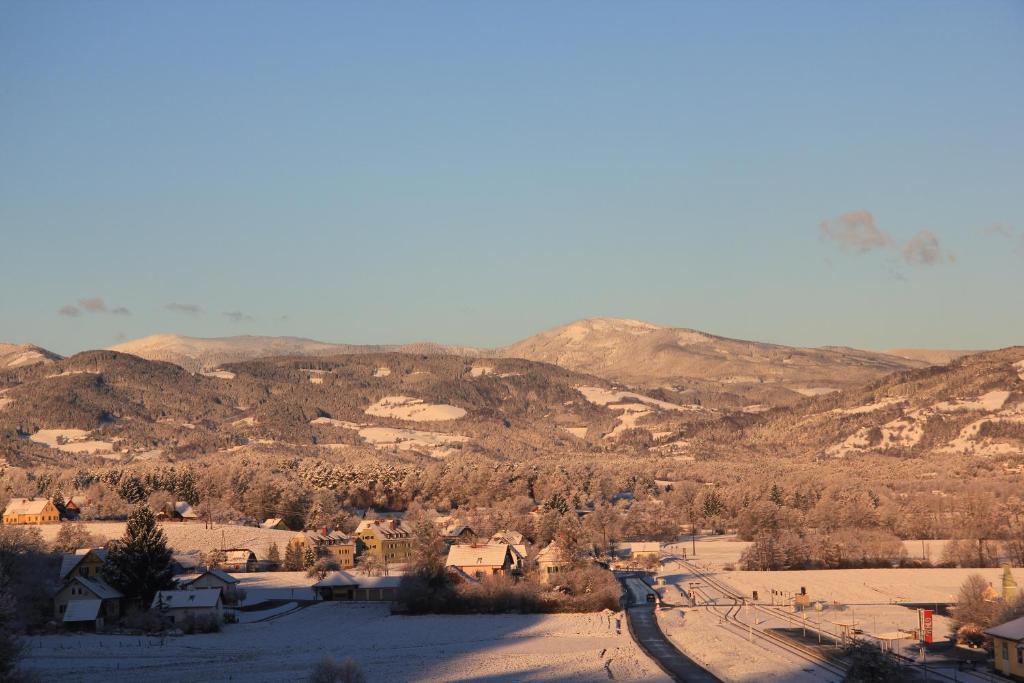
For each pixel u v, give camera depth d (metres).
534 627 180.75
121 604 194.88
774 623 180.88
